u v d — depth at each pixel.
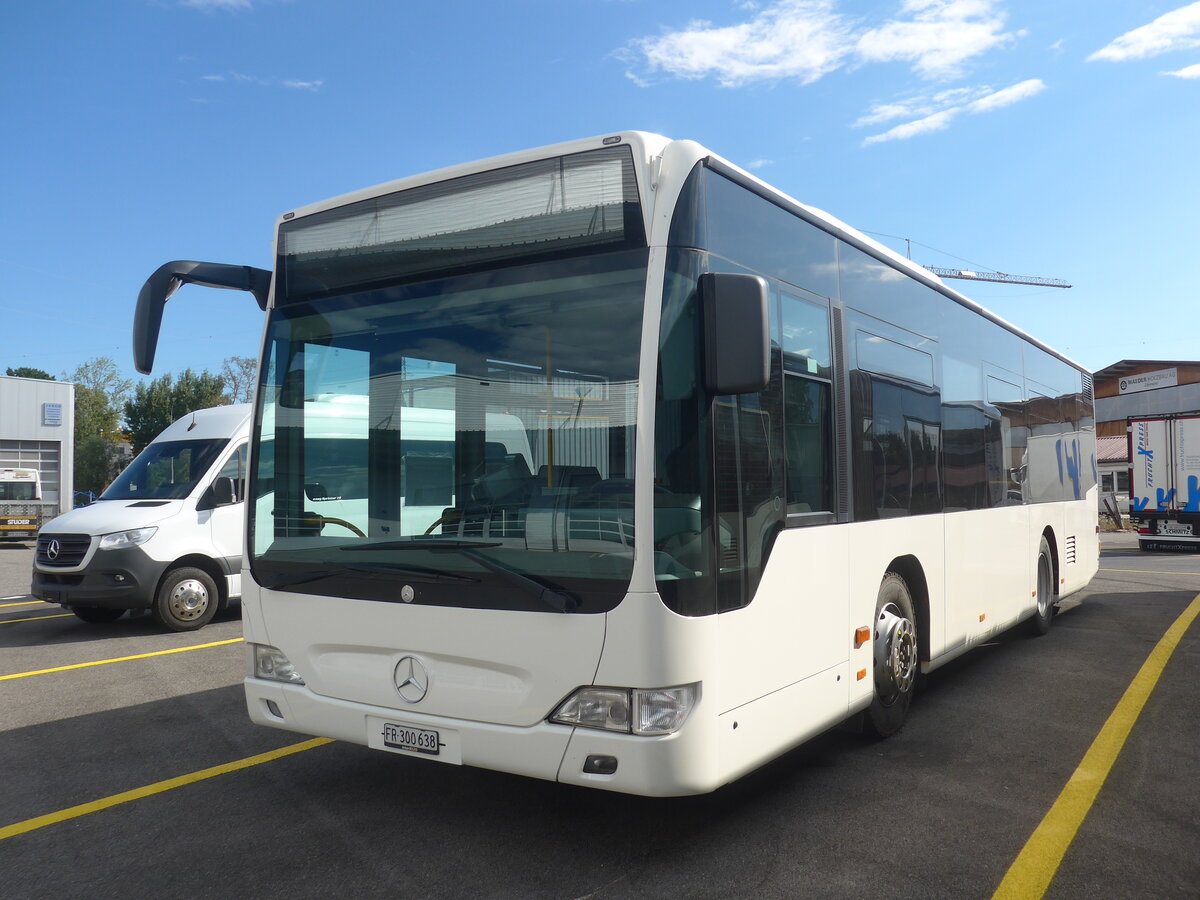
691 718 3.44
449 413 3.94
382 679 4.00
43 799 4.65
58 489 30.25
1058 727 5.73
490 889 3.51
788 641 4.11
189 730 5.89
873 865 3.70
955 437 6.53
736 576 3.71
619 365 3.56
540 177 3.88
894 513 5.38
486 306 3.95
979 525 6.91
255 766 5.11
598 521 3.50
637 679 3.37
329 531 4.21
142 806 4.51
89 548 9.23
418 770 5.00
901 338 5.71
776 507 4.07
